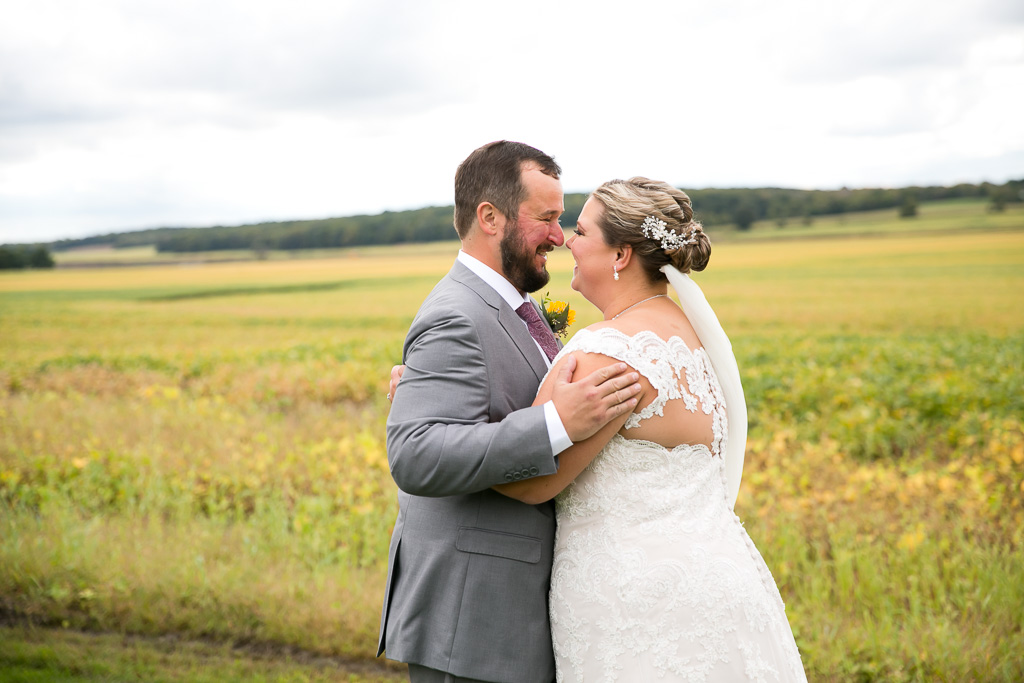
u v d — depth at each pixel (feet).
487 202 7.25
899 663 11.34
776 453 22.50
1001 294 90.68
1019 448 20.47
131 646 12.73
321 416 30.58
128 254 262.26
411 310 98.94
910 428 25.93
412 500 7.34
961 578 13.64
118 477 20.47
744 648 6.40
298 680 11.76
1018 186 262.26
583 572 6.65
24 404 31.37
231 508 19.66
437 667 6.81
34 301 123.95
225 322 88.89
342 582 14.11
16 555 14.73
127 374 47.75
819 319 75.10
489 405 6.79
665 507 6.57
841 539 15.10
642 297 7.13
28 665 12.00
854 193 275.80
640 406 6.56
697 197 284.61
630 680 6.38
